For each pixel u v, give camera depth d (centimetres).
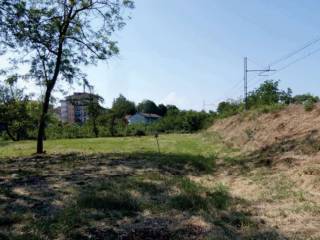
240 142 2438
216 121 5103
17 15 2336
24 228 835
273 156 1653
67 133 6100
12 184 1346
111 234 803
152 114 12600
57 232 804
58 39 2569
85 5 2597
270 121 2431
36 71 2594
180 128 6525
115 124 6700
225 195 1134
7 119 4162
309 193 1100
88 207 988
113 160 2039
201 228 839
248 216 934
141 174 1536
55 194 1153
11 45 2444
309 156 1458
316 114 1975
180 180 1368
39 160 2214
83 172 1622
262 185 1266
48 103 2700
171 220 897
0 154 2867
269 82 4225
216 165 1798
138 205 1007
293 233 805
